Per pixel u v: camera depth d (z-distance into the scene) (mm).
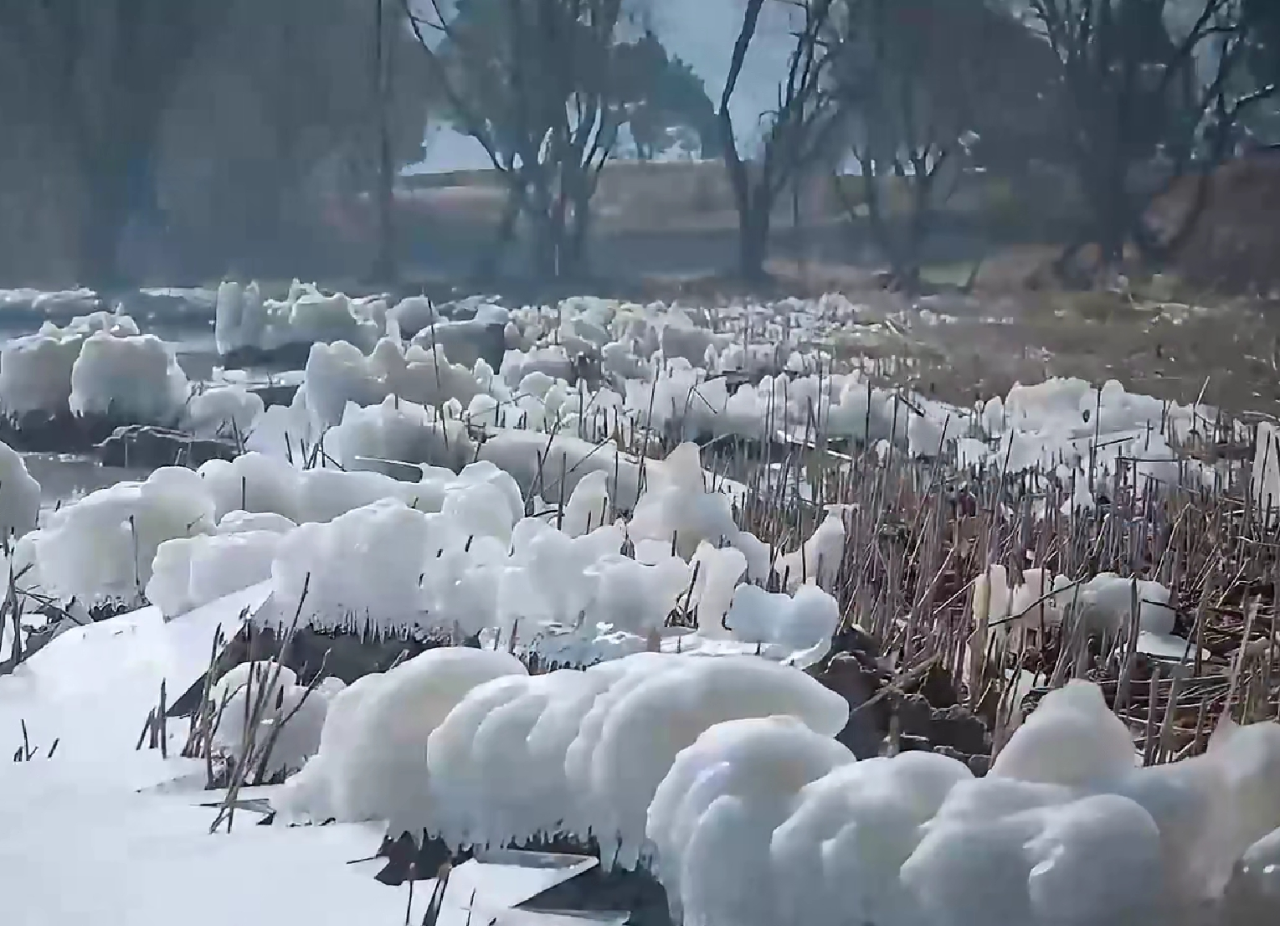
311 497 6543
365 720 3504
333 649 4812
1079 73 31203
